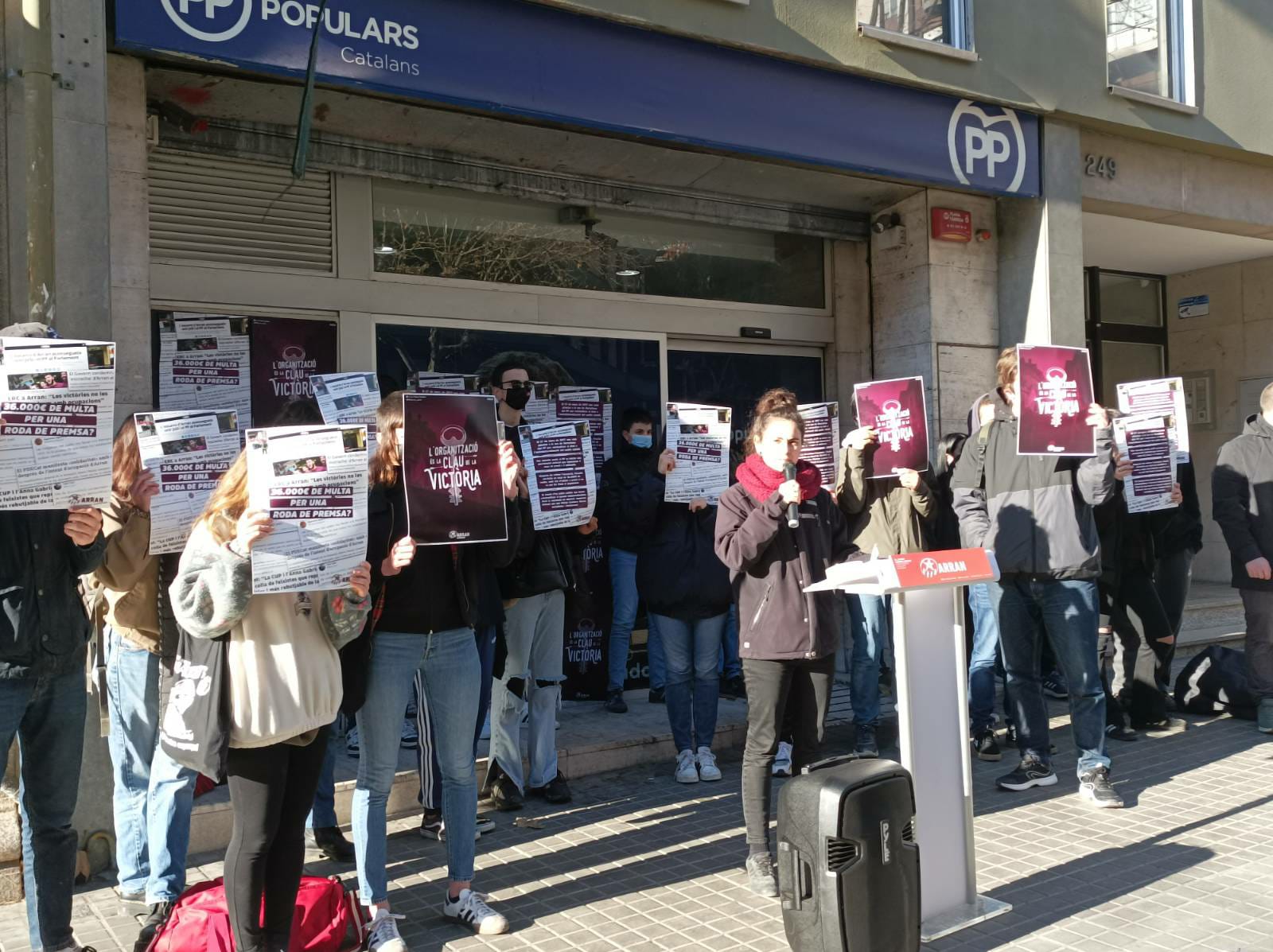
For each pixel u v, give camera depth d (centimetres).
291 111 594
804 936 333
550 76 589
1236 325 1135
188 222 604
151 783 380
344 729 595
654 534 569
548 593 521
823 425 587
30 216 404
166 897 373
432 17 551
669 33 629
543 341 729
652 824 499
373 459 381
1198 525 705
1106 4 834
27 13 403
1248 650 659
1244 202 954
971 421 606
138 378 511
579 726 634
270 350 633
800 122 685
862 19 704
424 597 374
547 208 732
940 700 388
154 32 474
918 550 564
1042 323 816
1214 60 903
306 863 454
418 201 684
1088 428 492
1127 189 878
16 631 315
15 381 297
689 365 802
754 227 805
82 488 304
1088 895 407
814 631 411
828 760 354
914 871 339
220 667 311
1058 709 721
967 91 754
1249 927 376
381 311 666
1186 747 624
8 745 315
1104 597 660
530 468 500
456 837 387
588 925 386
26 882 348
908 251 820
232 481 317
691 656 570
